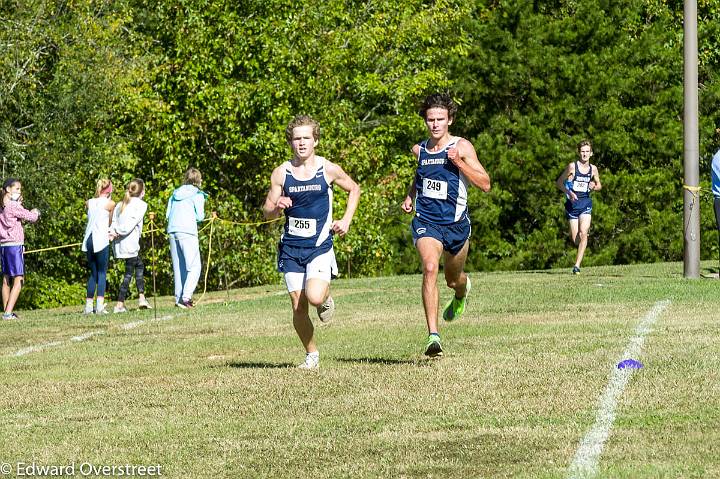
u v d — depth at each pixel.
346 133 80.44
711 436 16.62
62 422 19.94
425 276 24.62
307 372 24.27
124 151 75.69
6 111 70.50
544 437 17.08
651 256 92.00
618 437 16.86
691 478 14.36
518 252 90.62
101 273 46.16
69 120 71.31
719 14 100.50
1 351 32.59
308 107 79.12
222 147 81.50
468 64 91.38
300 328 24.64
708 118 94.44
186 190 47.03
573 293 42.25
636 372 22.52
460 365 24.41
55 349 32.09
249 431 18.52
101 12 77.38
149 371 26.19
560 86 91.81
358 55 81.31
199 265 47.00
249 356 28.48
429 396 20.86
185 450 17.27
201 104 78.25
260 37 76.56
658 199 92.62
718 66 98.69
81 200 76.25
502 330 31.38
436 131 24.61
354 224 80.19
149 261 80.31
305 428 18.55
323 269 23.81
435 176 24.73
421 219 25.06
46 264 81.25
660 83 94.00
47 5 72.44
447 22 88.88
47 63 75.62
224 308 44.31
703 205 92.69
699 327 30.16
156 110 76.19
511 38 91.44
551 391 20.83
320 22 79.94
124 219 46.12
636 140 92.31
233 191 84.38
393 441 17.27
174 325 38.06
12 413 21.12
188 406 20.98
